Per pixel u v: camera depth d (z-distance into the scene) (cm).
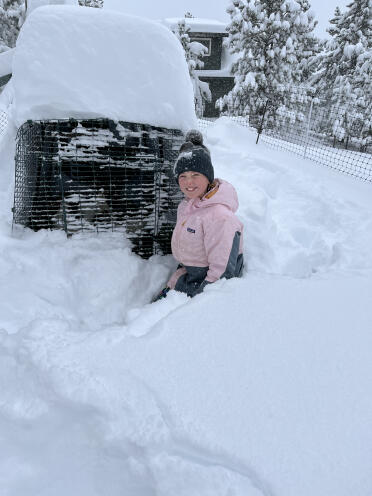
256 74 1211
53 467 109
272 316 168
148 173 253
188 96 245
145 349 145
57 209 250
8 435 120
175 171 213
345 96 1423
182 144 240
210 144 555
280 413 117
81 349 144
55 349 143
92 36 229
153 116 237
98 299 225
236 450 105
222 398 123
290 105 1191
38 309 194
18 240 241
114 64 230
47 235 250
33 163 239
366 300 184
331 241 289
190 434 109
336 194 381
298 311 173
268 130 813
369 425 114
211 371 134
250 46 1228
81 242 249
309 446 106
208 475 97
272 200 362
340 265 251
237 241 209
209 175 209
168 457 103
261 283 198
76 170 241
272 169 436
